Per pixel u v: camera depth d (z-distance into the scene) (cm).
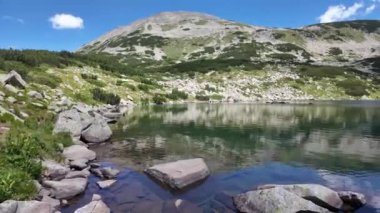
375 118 5106
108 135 3206
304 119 4981
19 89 4481
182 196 1642
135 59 17188
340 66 15212
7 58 6944
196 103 8444
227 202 1570
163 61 16912
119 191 1695
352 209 1466
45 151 2084
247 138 3372
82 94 6500
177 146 2936
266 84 11412
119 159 2425
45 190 1567
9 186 1380
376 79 12975
